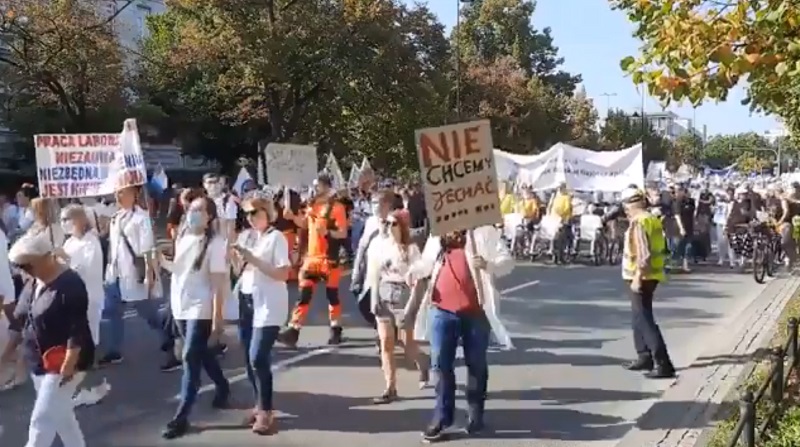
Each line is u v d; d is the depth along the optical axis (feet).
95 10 105.19
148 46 138.00
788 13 20.66
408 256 28.81
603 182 82.07
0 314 25.21
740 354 36.14
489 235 25.48
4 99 114.32
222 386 27.86
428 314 25.75
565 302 53.16
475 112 191.62
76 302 19.54
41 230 30.66
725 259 76.18
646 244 32.73
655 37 22.24
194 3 109.81
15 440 24.98
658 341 32.60
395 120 120.67
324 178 38.22
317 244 37.68
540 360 35.76
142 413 27.50
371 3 111.04
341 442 24.58
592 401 29.25
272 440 24.71
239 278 26.96
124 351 37.01
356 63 110.73
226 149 149.79
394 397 29.04
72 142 36.29
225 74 115.85
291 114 122.72
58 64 99.66
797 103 27.02
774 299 53.42
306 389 30.50
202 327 24.73
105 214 40.01
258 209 24.64
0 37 97.25
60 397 19.62
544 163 83.20
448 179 24.38
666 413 27.14
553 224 78.43
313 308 48.83
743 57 21.34
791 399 25.14
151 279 34.55
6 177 125.49
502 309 50.08
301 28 108.58
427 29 122.83
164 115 132.77
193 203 25.36
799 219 33.55
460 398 29.78
